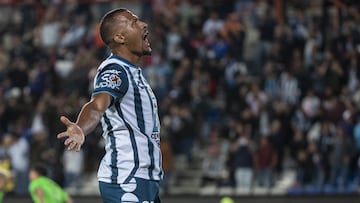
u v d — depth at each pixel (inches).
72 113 1801.2
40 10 2240.4
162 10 2100.1
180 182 1831.9
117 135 470.0
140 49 481.4
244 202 1747.0
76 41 2081.7
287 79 1804.9
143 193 467.8
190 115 1817.2
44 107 1834.4
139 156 468.1
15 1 2279.8
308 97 1755.7
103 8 2214.6
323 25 1930.4
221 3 2170.3
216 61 1903.3
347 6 1947.6
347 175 1710.1
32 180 1205.7
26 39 2143.2
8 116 1903.3
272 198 1729.8
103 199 473.4
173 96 1843.0
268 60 1895.9
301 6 2036.2
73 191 1807.3
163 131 1779.0
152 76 1882.4
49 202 1194.6
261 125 1759.4
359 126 1706.4
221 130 1834.4
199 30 2057.1
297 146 1717.5
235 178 1755.7
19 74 1983.3
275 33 1923.0
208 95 1867.6
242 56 1926.7
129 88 467.8
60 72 2023.9
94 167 1851.6
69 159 1802.4
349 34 1887.3
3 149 1830.7
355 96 1775.3
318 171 1707.7
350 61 1827.0
